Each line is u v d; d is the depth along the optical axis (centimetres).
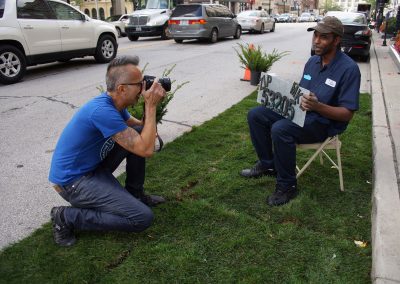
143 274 236
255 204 314
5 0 788
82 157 256
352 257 248
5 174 384
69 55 941
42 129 512
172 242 266
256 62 738
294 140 305
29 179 374
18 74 809
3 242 273
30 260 247
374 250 242
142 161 292
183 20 1497
